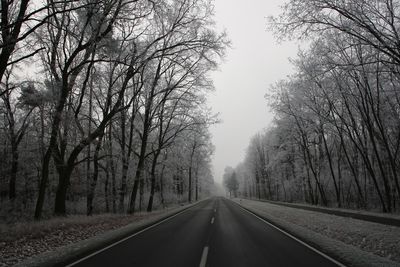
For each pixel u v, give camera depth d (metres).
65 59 19.41
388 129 36.22
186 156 60.78
